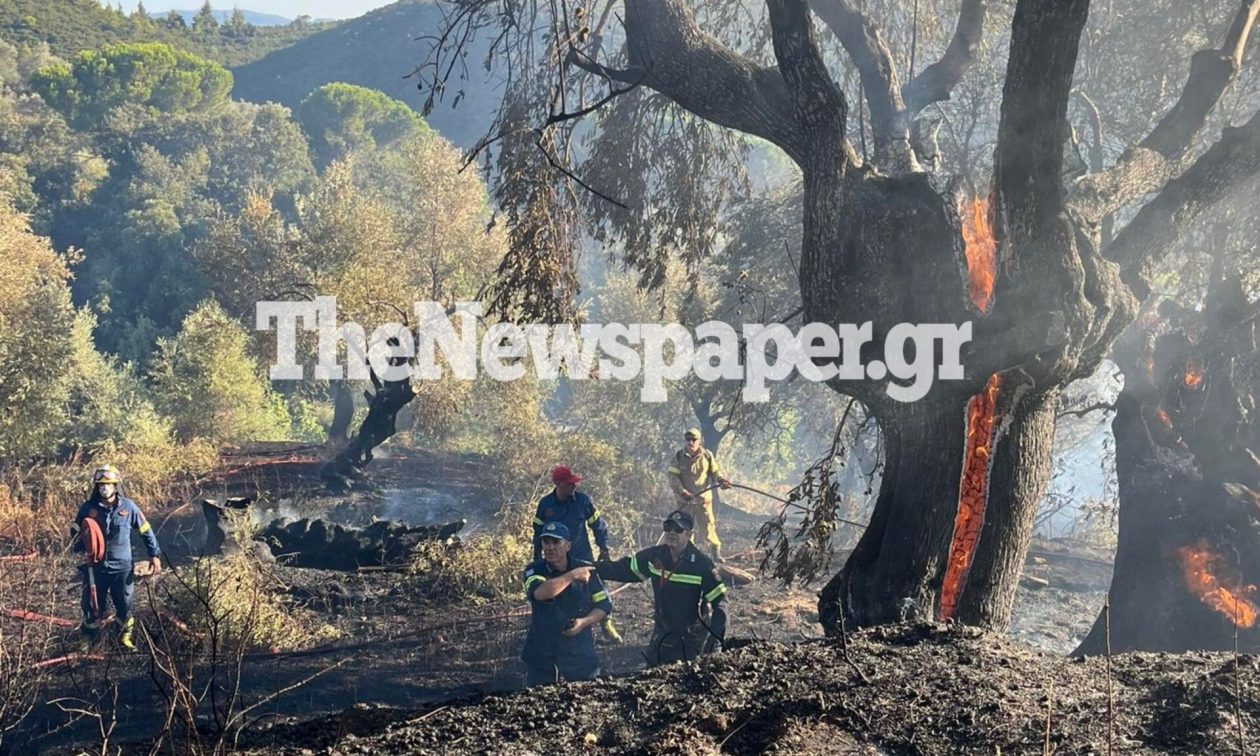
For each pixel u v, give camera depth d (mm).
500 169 7637
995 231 5578
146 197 68562
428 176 22375
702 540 11734
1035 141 5219
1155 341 8227
